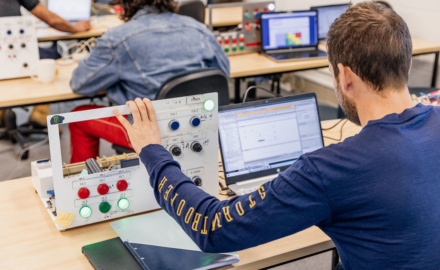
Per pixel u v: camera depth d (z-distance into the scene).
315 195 0.98
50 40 3.71
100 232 1.48
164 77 2.53
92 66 2.57
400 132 1.00
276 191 1.01
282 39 3.54
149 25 2.52
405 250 0.97
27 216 1.56
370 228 0.98
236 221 1.04
